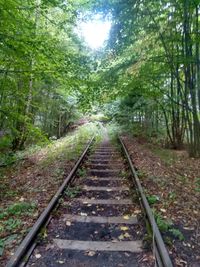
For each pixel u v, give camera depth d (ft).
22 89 30.91
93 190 21.24
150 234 13.32
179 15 33.04
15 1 18.51
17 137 38.52
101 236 13.61
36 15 31.83
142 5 33.50
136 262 11.35
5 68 26.86
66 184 21.21
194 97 34.24
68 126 97.09
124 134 67.92
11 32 20.24
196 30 31.76
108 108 78.02
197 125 34.99
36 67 23.49
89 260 11.52
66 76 25.63
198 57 32.81
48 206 15.83
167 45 36.91
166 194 19.81
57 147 45.44
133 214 16.35
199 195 20.12
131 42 37.42
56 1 22.65
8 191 21.65
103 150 42.45
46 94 53.72
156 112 60.90
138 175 24.27
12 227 14.26
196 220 15.61
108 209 17.26
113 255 11.87
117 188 21.65
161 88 45.75
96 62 34.81
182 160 33.73
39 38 22.53
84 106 38.45
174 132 46.32
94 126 93.20
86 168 29.17
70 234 13.78
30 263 11.23
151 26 35.22
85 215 16.22
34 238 12.76
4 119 30.96
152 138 60.23
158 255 11.50
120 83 40.98
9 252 11.91
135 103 59.06
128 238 13.39
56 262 11.32
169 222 14.89
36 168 30.32
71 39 40.22
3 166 33.14
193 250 12.51
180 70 41.37
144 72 38.55
